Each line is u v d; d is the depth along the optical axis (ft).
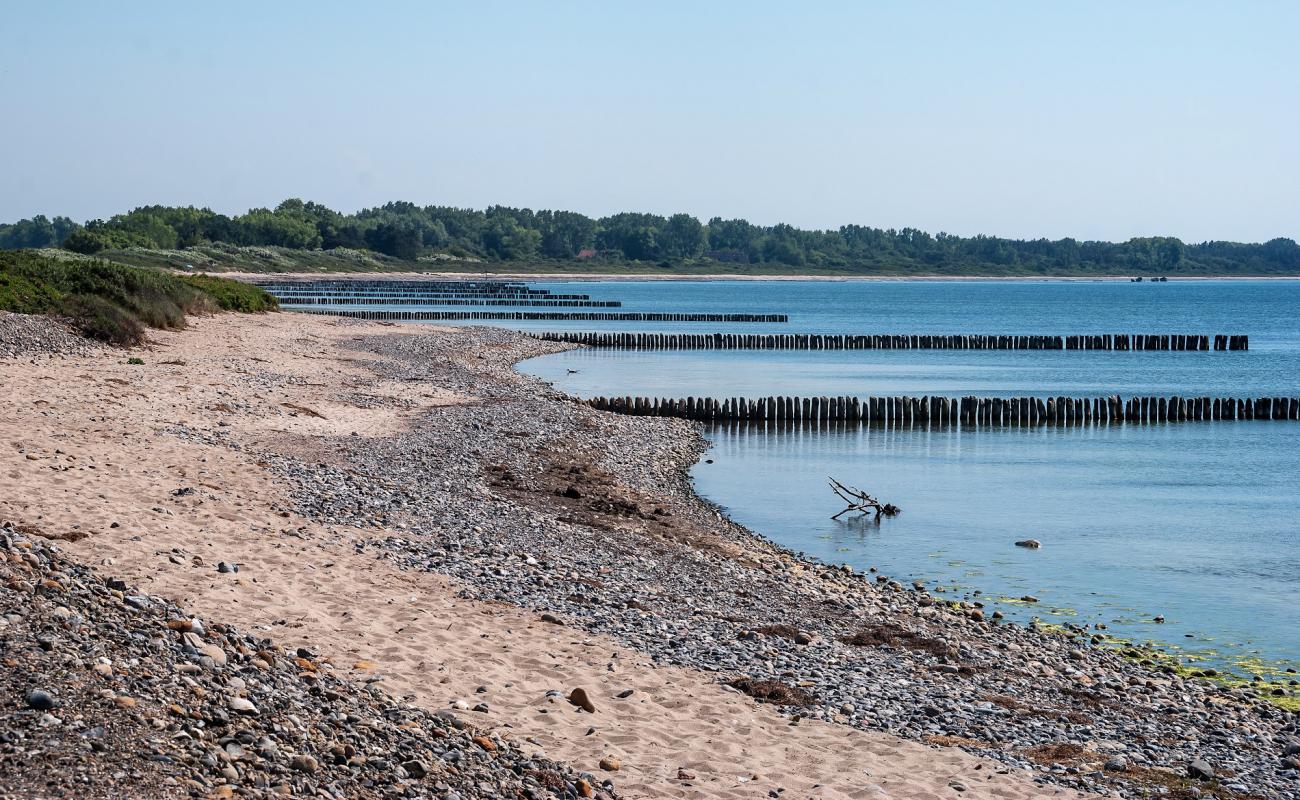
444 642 48.65
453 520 76.18
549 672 46.68
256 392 129.08
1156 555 91.97
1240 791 42.32
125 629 36.70
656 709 44.24
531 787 33.99
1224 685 61.41
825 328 392.88
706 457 135.33
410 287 580.30
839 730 44.29
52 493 63.10
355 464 92.73
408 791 31.24
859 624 64.44
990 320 463.83
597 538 78.54
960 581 82.58
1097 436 161.17
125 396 110.83
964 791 39.04
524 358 246.06
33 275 168.76
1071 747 45.50
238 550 58.34
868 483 121.70
